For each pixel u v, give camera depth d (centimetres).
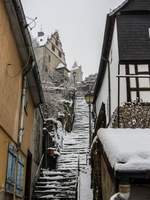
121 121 1159
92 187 1341
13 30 999
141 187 716
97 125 1805
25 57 1128
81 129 2559
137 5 1409
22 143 1159
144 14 1400
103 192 983
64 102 2714
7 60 938
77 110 3042
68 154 1875
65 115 2512
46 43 4709
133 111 1173
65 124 2445
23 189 1201
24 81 1179
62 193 1365
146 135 847
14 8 899
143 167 635
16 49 1066
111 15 1398
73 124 2691
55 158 1717
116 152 677
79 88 4050
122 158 657
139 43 1324
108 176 829
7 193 934
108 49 1595
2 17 870
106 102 1698
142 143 746
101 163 1020
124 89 1235
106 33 1502
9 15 935
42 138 1778
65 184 1438
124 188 641
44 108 2364
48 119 2069
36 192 1373
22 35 1013
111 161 676
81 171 1553
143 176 638
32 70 1195
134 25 1369
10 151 963
